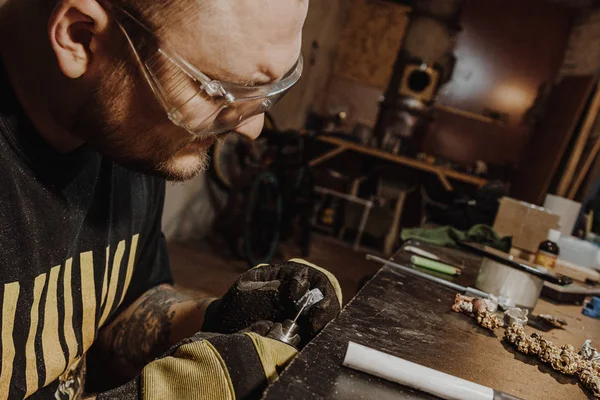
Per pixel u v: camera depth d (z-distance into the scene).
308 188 4.50
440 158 5.95
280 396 0.51
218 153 4.15
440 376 0.60
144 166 0.65
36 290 0.71
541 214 1.85
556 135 4.82
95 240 0.83
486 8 6.38
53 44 0.55
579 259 2.04
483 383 0.69
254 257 3.98
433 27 6.08
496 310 1.08
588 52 6.05
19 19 0.61
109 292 0.90
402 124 6.00
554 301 1.42
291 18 0.57
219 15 0.53
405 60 6.27
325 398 0.53
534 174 5.04
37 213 0.69
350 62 6.49
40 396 0.78
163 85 0.56
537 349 0.84
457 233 1.82
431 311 0.96
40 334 0.74
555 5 6.25
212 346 0.64
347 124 6.56
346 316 0.79
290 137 4.23
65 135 0.68
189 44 0.54
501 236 1.90
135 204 0.92
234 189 4.31
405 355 0.71
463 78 6.50
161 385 0.63
